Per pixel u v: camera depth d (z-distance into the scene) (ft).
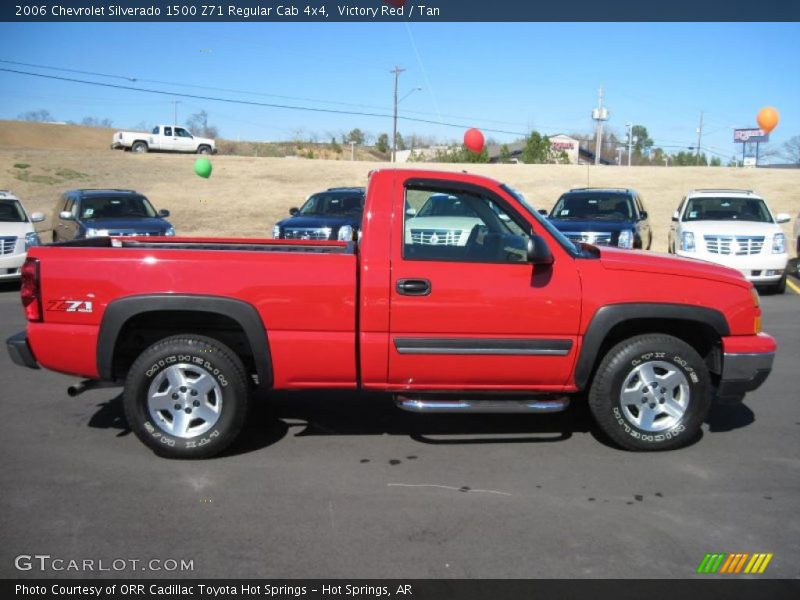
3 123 218.59
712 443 17.67
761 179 104.78
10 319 33.04
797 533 13.03
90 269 15.83
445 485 15.10
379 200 16.14
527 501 14.33
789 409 20.42
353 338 16.06
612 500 14.38
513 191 16.67
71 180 102.12
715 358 17.30
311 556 12.17
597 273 16.33
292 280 15.88
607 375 16.65
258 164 125.08
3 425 18.69
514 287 16.07
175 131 147.23
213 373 16.12
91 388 17.12
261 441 17.71
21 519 13.41
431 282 15.92
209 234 71.87
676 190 98.89
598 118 129.70
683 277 16.57
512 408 16.37
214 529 13.08
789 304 38.68
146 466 16.02
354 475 15.61
